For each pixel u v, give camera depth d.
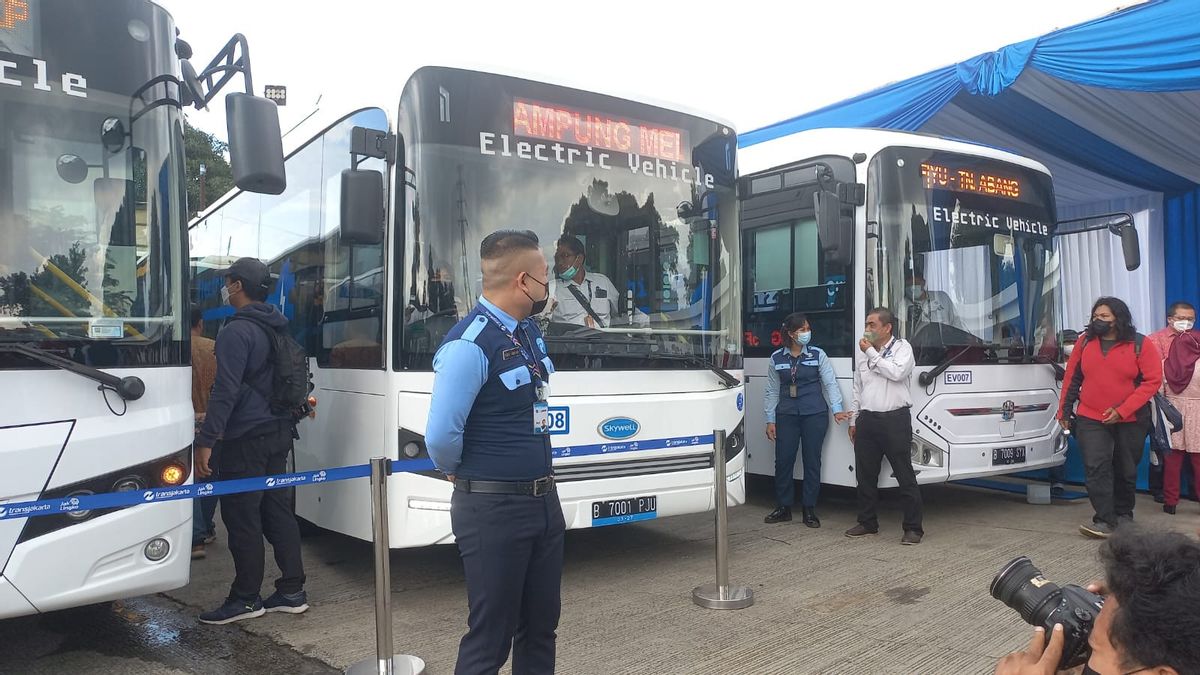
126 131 3.92
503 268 3.04
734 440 5.86
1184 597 1.52
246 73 4.19
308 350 6.09
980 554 6.15
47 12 3.77
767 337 7.84
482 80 5.07
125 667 4.11
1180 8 6.98
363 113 5.38
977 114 9.55
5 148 3.62
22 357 3.48
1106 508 6.59
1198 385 7.44
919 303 6.89
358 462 5.23
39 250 3.63
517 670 3.17
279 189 4.07
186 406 4.04
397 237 4.87
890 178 6.92
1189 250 10.88
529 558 3.03
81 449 3.57
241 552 4.71
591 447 5.03
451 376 2.90
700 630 4.57
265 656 4.23
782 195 7.78
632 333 5.39
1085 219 7.86
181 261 4.06
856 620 4.71
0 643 4.44
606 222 5.39
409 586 5.48
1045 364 7.57
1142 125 9.13
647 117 5.67
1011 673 1.87
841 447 7.17
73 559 3.56
